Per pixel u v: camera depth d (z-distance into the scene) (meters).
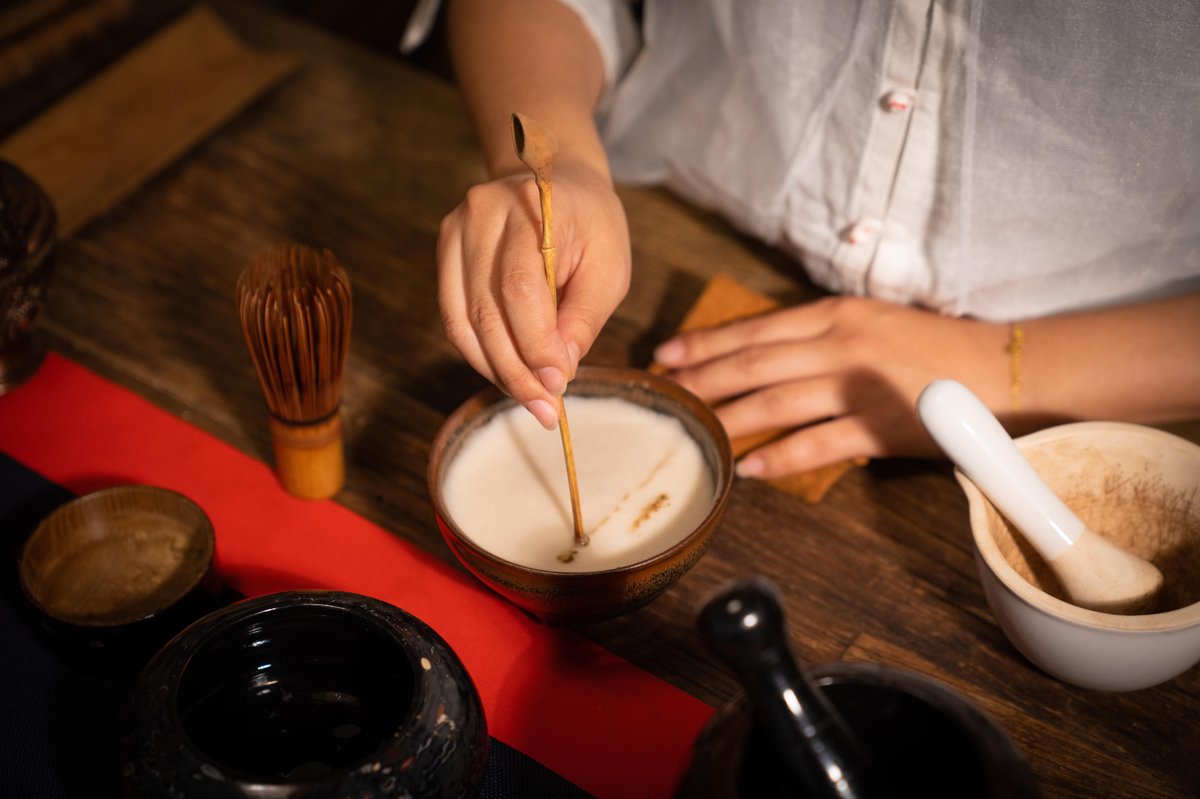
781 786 0.40
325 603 0.46
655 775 0.52
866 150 0.68
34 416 0.66
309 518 0.61
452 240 0.56
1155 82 0.60
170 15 0.93
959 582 0.59
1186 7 0.58
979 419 0.50
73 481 0.63
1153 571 0.52
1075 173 0.64
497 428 0.58
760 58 0.68
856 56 0.65
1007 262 0.68
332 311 0.55
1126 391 0.62
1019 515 0.51
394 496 0.62
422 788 0.42
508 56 0.71
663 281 0.74
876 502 0.62
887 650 0.56
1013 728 0.53
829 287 0.74
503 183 0.57
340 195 0.79
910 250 0.70
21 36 0.88
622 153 0.81
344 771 0.42
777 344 0.66
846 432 0.63
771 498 0.62
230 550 0.60
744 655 0.37
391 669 0.46
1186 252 0.65
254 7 0.93
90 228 0.77
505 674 0.55
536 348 0.50
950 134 0.65
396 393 0.67
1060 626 0.50
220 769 0.41
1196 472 0.53
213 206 0.78
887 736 0.42
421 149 0.83
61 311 0.72
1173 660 0.50
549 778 0.52
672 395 0.58
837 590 0.58
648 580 0.50
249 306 0.55
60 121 0.82
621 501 0.55
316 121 0.84
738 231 0.78
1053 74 0.61
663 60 0.75
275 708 0.48
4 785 0.51
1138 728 0.53
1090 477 0.55
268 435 0.66
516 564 0.52
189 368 0.69
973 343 0.65
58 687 0.54
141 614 0.54
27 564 0.55
